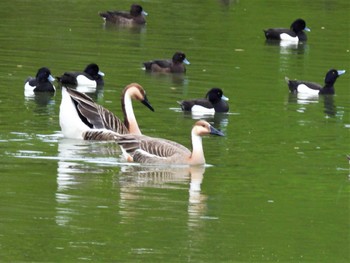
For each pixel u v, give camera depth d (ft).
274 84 122.21
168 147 84.43
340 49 149.48
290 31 154.81
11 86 112.57
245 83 121.80
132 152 84.58
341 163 85.81
